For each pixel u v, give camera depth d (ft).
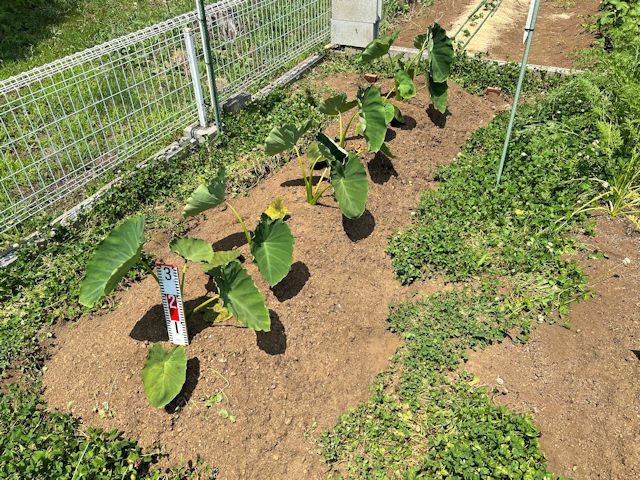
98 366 10.96
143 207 15.85
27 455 9.43
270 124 19.77
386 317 12.72
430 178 17.46
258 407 10.57
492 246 14.25
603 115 18.22
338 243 13.92
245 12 21.52
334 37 27.14
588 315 12.38
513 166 16.85
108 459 9.49
